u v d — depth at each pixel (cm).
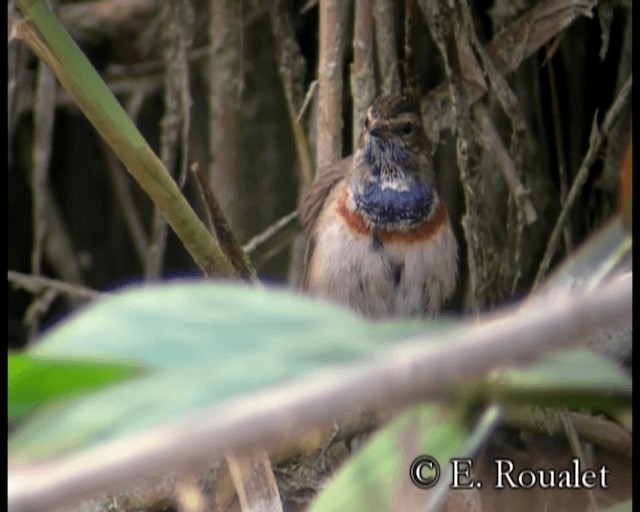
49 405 178
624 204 283
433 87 922
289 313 199
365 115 852
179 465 164
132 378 180
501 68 823
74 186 1178
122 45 1080
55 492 160
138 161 541
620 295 179
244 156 1037
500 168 841
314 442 676
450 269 864
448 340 180
